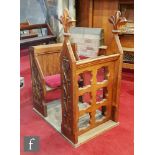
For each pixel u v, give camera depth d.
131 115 2.50
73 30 4.62
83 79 2.57
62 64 1.88
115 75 2.18
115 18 2.07
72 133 2.00
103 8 4.50
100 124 2.27
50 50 2.61
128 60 3.66
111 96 2.26
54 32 5.06
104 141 2.08
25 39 4.43
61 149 1.98
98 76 3.47
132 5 4.09
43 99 2.39
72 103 1.88
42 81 2.34
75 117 1.94
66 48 1.77
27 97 2.91
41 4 5.12
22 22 4.95
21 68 3.81
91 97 2.06
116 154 1.92
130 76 3.63
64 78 1.90
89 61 1.86
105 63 2.04
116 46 2.11
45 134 2.18
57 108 2.64
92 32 4.42
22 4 5.18
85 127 2.14
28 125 2.32
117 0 4.25
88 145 2.02
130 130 2.24
